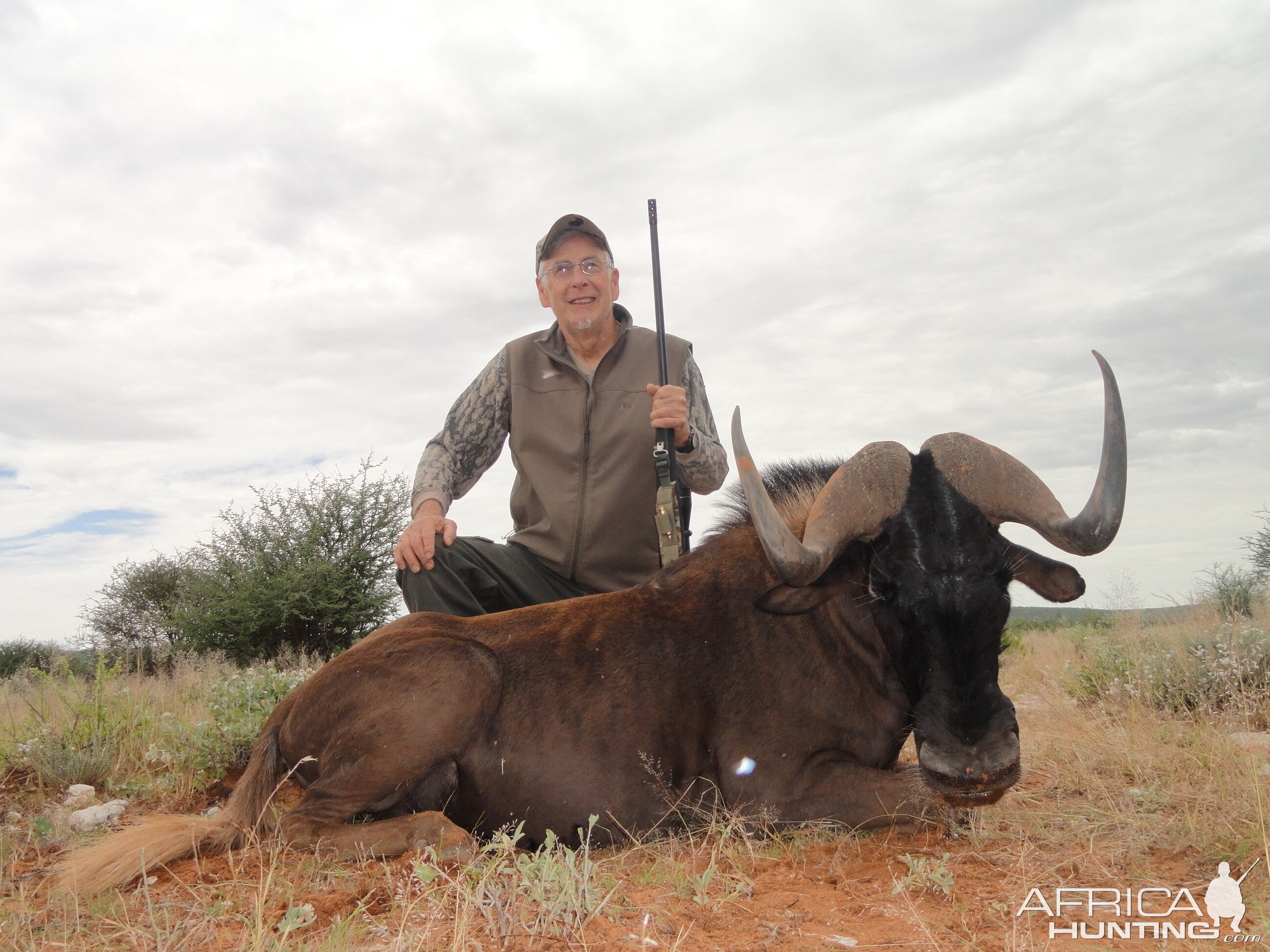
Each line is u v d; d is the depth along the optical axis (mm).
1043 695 8133
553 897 3039
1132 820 4043
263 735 4559
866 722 4480
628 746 4340
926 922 3068
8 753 5906
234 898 3438
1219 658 7336
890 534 4090
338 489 18266
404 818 4004
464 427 6434
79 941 3025
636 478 6129
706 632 4613
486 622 4719
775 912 3195
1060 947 2883
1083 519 3855
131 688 8742
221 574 17625
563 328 6285
